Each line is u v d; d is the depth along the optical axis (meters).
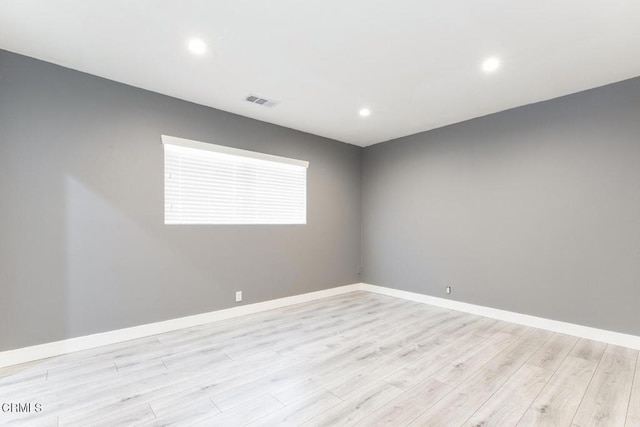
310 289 4.53
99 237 2.84
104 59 2.57
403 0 1.86
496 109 3.62
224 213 3.69
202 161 3.54
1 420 1.75
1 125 2.43
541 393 2.04
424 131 4.45
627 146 2.82
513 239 3.54
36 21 2.08
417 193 4.53
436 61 2.59
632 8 1.91
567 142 3.17
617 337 2.83
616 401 1.95
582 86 3.00
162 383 2.16
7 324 2.42
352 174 5.16
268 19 2.05
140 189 3.07
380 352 2.69
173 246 3.27
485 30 2.16
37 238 2.55
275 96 3.28
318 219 4.66
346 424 1.73
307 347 2.80
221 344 2.86
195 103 3.43
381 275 5.00
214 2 1.88
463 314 3.84
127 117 3.00
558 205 3.22
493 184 3.72
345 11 1.97
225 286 3.64
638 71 2.70
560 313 3.18
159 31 2.19
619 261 2.85
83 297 2.75
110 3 1.89
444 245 4.19
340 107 3.57
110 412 1.83
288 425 1.72
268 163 4.13
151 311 3.11
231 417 1.79
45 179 2.60
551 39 2.26
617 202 2.87
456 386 2.13
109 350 2.72
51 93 2.63
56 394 2.02
